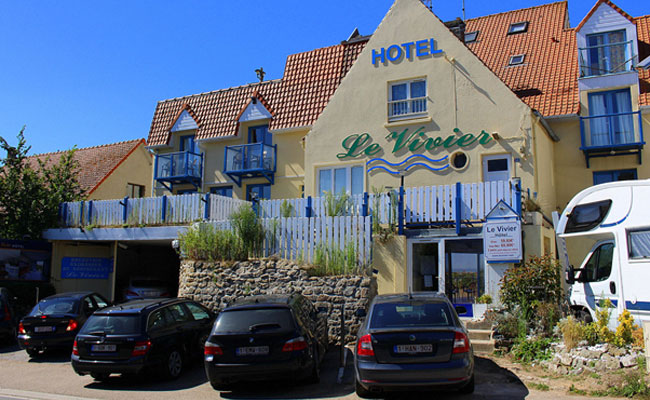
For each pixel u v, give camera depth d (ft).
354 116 60.80
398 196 48.49
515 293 36.99
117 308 33.86
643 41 62.90
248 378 28.19
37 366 38.73
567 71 63.05
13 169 69.00
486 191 45.47
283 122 70.49
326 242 44.93
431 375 24.18
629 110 58.29
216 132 76.54
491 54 71.61
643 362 26.71
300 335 29.07
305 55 77.05
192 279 48.26
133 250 76.43
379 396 27.55
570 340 30.94
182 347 34.86
